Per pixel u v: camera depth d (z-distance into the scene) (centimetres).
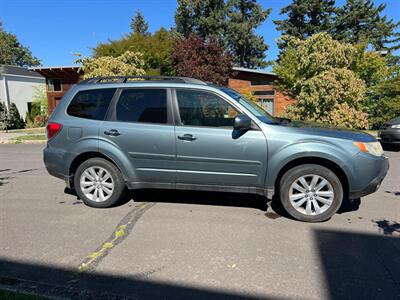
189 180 461
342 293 279
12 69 3322
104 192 496
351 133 445
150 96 470
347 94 1203
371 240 382
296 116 1292
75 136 485
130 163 472
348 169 418
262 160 433
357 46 1508
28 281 299
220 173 448
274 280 299
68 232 408
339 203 430
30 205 516
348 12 3447
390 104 1465
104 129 475
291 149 423
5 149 1282
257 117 446
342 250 357
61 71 2581
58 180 695
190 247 365
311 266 324
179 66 1814
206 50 1848
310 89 1247
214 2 3941
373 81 1558
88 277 305
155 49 2214
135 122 468
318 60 1257
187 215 464
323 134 429
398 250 357
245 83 2222
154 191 580
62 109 501
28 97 3297
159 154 460
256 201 524
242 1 4000
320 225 428
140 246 368
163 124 459
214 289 286
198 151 447
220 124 448
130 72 1573
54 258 341
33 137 1686
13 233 405
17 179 708
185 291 283
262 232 405
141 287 289
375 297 273
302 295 277
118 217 458
